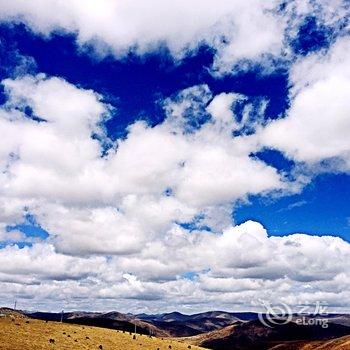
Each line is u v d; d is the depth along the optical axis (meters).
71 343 86.75
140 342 108.56
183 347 116.00
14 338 79.19
